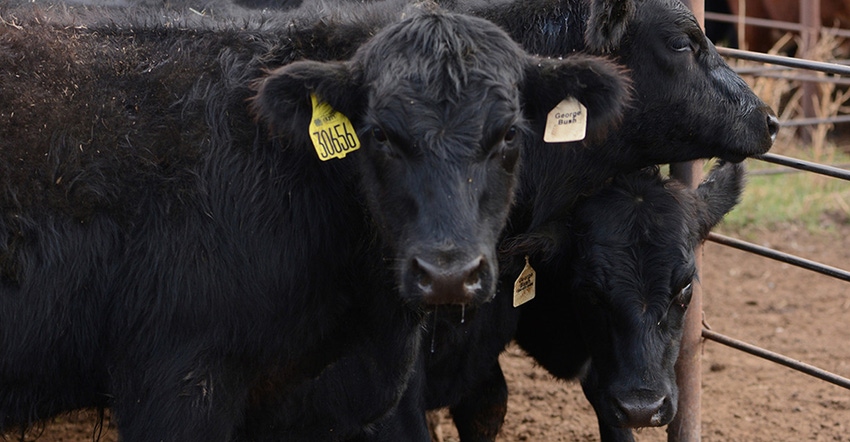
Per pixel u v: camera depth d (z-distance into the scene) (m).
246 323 4.16
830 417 6.65
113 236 4.07
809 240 9.64
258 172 4.20
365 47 4.07
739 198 5.39
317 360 4.51
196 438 4.14
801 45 11.98
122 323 4.11
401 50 3.93
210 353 4.13
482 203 3.79
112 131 4.10
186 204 4.10
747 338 7.85
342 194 4.35
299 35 4.46
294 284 4.24
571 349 5.46
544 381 7.25
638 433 6.48
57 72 4.15
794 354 7.57
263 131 4.25
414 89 3.80
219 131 4.21
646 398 4.64
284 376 4.45
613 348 4.79
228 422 4.27
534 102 4.24
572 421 6.67
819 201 10.29
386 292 4.48
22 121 4.01
